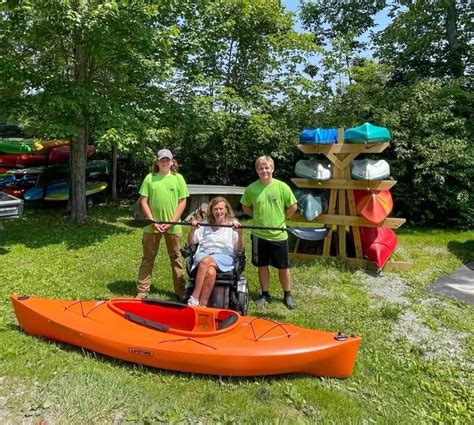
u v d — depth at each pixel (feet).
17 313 14.15
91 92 28.53
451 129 36.37
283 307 17.78
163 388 11.64
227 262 15.28
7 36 27.37
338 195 23.90
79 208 33.14
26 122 33.45
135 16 27.07
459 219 35.81
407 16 43.21
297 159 41.73
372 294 19.98
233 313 13.56
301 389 11.85
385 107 36.47
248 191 17.19
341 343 12.23
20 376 11.81
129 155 42.98
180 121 37.45
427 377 13.16
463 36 41.34
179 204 17.54
